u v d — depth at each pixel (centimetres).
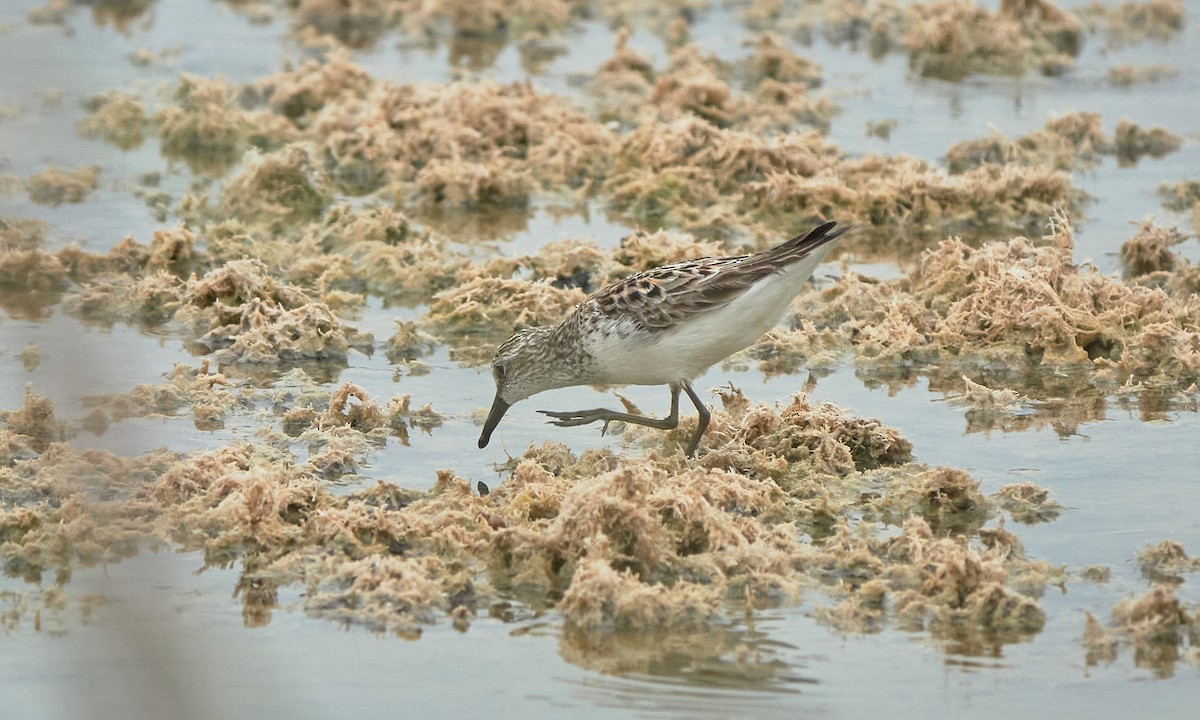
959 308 1653
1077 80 2636
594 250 1822
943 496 1242
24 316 1698
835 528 1201
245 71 2650
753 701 964
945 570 1084
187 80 2458
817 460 1309
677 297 1260
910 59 2766
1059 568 1128
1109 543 1172
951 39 2731
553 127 2269
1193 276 1733
